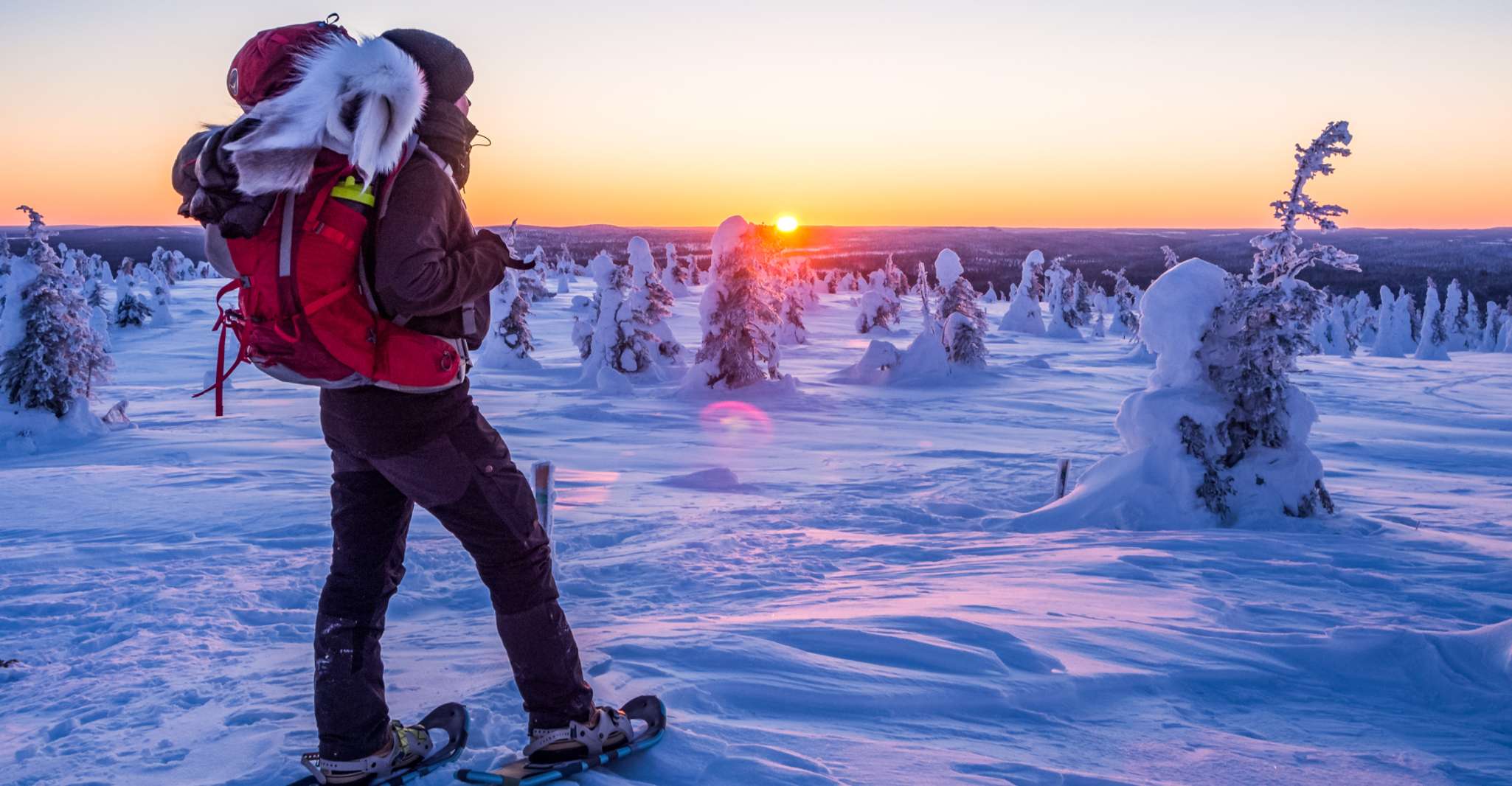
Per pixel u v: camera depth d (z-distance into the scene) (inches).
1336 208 410.3
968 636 159.6
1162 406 416.5
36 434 879.1
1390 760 114.2
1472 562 296.4
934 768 101.7
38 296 906.1
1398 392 1508.4
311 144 74.6
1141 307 441.4
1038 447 824.9
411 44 84.6
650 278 1624.0
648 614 203.6
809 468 671.8
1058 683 135.6
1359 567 291.7
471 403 90.3
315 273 76.8
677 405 1169.4
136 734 119.6
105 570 288.5
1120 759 111.8
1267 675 150.7
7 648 192.5
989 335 2586.1
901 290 4296.3
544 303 3149.6
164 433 909.8
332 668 90.9
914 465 691.4
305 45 78.0
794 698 126.3
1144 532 369.7
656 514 419.5
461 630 190.5
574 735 96.0
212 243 82.0
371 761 91.9
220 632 196.4
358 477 91.0
